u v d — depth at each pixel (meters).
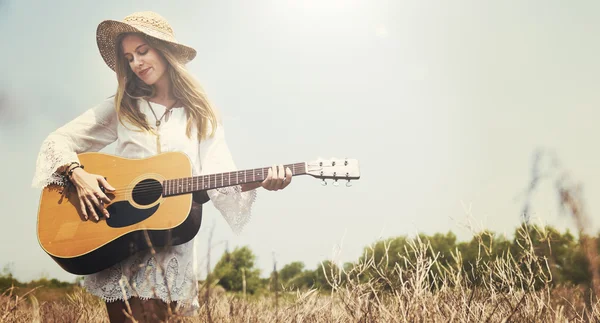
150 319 2.10
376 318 1.51
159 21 3.04
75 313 2.18
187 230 2.39
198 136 2.74
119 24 2.91
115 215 2.42
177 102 2.82
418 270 1.58
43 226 2.44
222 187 2.48
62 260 2.37
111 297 2.23
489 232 1.71
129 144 2.69
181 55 2.97
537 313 1.49
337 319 1.62
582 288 1.41
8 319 1.95
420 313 1.47
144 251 2.31
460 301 1.53
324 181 2.48
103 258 2.34
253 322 1.70
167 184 2.46
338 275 1.70
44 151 2.54
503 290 1.61
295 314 1.68
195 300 1.86
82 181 2.44
